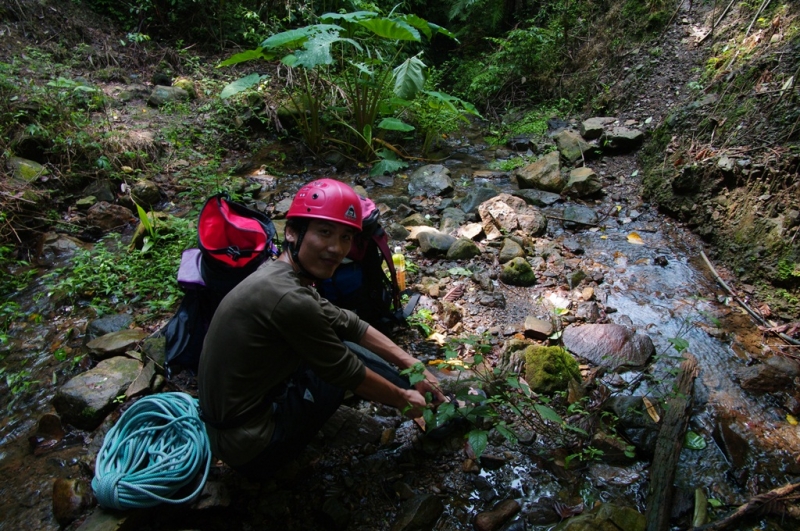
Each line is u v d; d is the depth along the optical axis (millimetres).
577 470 2299
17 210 4121
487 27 8172
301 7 6883
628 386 2717
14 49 5867
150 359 2764
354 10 7039
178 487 2047
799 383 2705
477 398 2260
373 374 1986
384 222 4383
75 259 3695
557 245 4023
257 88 6207
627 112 5754
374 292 2826
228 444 1885
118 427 2287
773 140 3852
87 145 4703
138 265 3680
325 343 1796
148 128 5426
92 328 3141
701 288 3504
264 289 1717
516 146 5949
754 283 3438
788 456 2369
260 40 6883
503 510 2102
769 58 4383
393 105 5648
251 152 5715
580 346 2961
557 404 2586
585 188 4672
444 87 8086
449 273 3641
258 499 2168
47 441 2498
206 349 1826
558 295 3455
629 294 3465
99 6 7020
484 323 3197
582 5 7188
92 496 2150
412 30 4562
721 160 3938
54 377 2865
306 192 1764
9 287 3623
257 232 2250
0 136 4465
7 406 2725
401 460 2340
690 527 2086
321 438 2426
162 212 4527
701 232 3979
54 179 4492
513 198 4395
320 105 5836
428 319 3188
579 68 6727
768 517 2090
